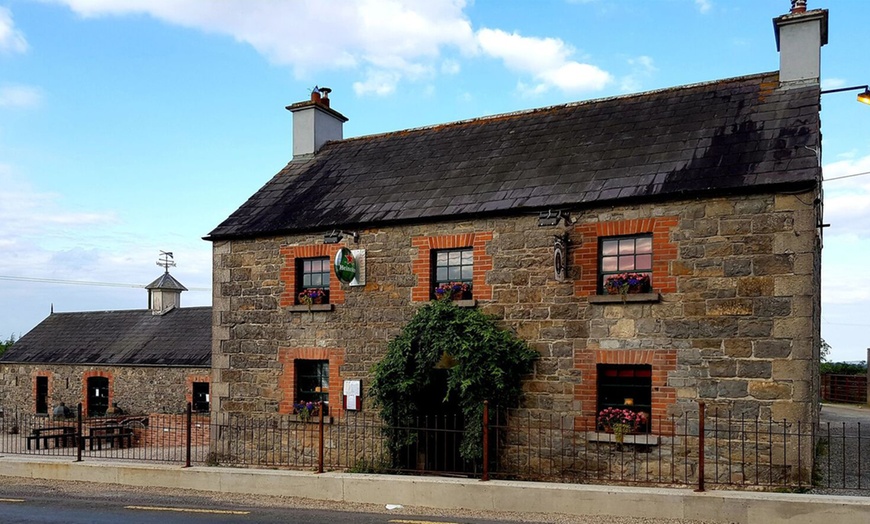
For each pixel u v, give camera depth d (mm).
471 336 12625
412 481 10016
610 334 12078
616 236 12266
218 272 15938
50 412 26312
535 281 12781
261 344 15336
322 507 9961
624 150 13406
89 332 27859
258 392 15266
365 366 14203
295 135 18406
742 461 10953
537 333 12672
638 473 11672
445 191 14297
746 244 11227
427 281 13750
